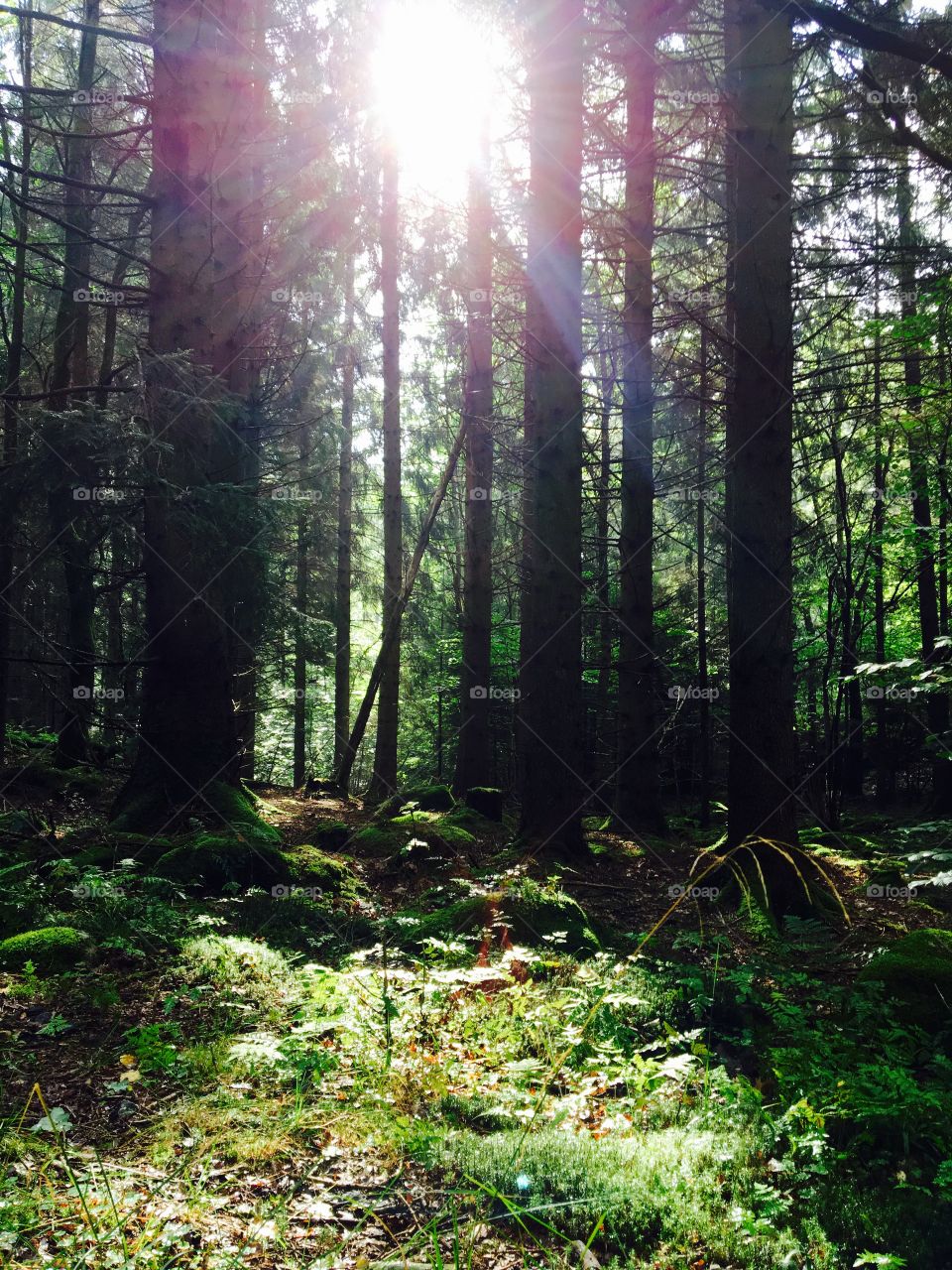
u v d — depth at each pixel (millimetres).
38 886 7074
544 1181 3389
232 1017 5008
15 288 13875
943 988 5668
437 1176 3461
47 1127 3602
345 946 6785
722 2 12438
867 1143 3936
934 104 10695
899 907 8664
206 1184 3338
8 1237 2822
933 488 10383
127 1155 3537
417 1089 4301
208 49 10047
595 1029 5082
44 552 9820
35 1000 5148
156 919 6449
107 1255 2764
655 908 8680
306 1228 3078
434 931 6969
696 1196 3375
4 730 12953
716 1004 5531
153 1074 4309
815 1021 5434
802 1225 3244
